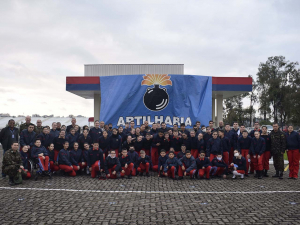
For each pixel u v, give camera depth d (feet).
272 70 141.18
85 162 29.55
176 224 14.28
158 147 31.89
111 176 27.45
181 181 26.25
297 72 135.95
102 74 47.01
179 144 31.60
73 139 30.55
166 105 38.06
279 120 146.00
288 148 27.91
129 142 30.89
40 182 25.18
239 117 153.07
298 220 14.88
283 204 17.99
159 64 47.32
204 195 20.48
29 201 18.39
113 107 38.01
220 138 29.71
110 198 19.36
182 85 38.34
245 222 14.56
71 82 40.83
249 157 28.37
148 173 29.19
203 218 15.19
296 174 27.71
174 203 18.21
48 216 15.30
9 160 23.90
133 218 15.15
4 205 17.42
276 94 137.08
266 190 22.30
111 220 14.76
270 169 33.99
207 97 38.42
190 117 37.70
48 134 30.27
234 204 17.99
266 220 14.87
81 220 14.73
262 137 29.01
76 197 19.56
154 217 15.34
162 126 32.65
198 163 28.04
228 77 40.78
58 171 31.83
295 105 127.03
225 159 29.81
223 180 26.94
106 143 30.48
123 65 46.98
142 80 38.37
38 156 26.66
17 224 14.05
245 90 41.01
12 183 23.84
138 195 20.35
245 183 25.34
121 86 38.45
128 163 27.91
